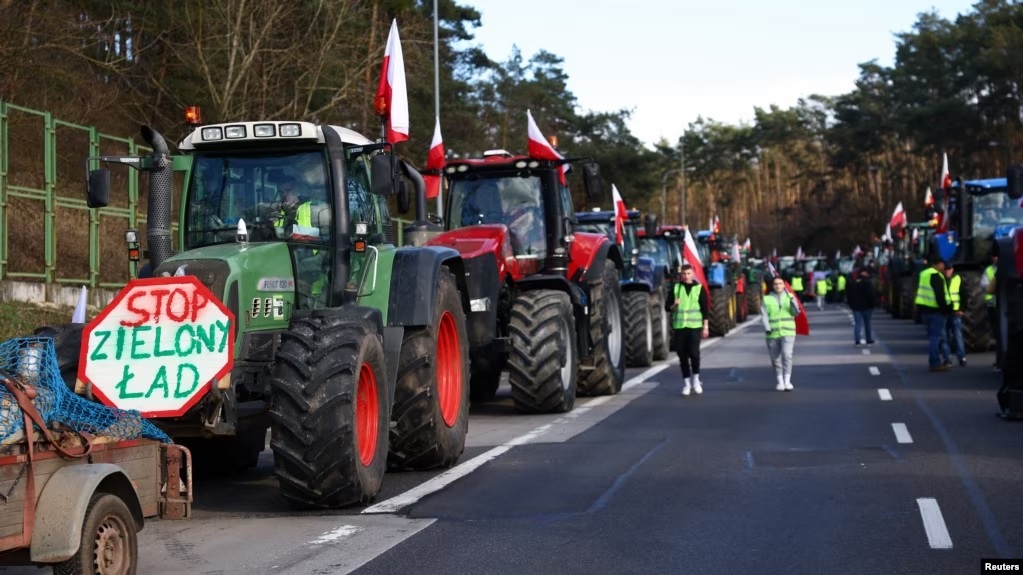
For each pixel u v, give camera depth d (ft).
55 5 153.38
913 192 607.78
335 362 52.11
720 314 199.11
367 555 44.19
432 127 269.44
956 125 463.42
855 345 169.27
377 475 55.01
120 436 41.81
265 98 181.27
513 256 93.91
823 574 40.50
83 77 168.04
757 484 57.82
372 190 60.39
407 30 218.18
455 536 47.24
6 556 35.53
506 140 335.88
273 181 59.41
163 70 192.13
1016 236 82.79
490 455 69.51
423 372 62.90
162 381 49.03
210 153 60.03
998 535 45.68
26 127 116.78
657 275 153.58
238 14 173.99
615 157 368.68
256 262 54.90
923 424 79.56
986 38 458.09
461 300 72.28
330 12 184.65
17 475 34.53
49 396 38.58
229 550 45.75
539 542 45.88
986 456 64.90
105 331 50.03
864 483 57.31
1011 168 104.22
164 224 58.70
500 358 92.99
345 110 209.87
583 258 102.89
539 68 409.90
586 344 97.76
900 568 41.04
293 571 41.96
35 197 110.32
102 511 36.50
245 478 65.10
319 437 51.11
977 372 119.85
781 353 107.24
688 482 58.80
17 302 105.19
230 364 49.26
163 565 43.55
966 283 140.67
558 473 62.34
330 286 58.70
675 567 41.70
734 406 94.68
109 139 126.21
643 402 99.66
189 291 50.34
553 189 97.96
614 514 51.11
